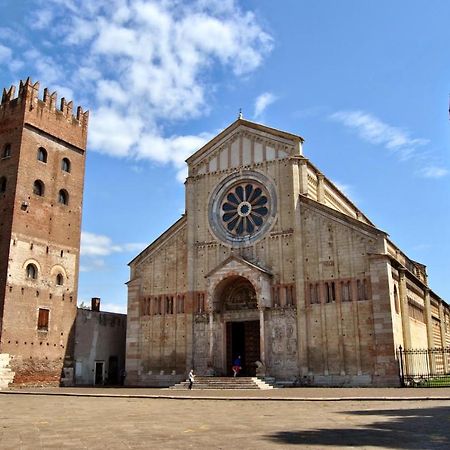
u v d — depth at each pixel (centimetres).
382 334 4403
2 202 5606
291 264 4994
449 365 6831
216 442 1574
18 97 5909
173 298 5484
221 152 5659
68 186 6222
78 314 5984
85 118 6662
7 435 1758
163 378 5291
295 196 5072
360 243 4706
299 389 4256
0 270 5338
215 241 5425
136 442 1588
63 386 5584
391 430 1797
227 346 5188
